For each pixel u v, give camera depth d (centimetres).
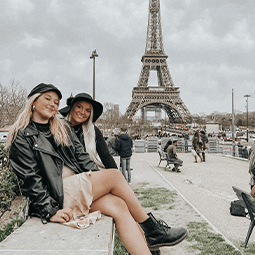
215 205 698
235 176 1147
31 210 218
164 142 2445
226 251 407
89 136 305
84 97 289
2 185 356
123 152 943
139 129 6862
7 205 400
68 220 200
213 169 1343
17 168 212
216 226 539
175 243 281
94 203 229
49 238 170
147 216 263
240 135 5544
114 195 243
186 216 580
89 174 230
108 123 6462
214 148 2269
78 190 221
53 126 242
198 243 439
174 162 1259
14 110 2491
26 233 179
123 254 403
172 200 717
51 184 215
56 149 239
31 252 148
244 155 1858
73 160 250
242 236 486
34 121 232
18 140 213
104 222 203
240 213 589
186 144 2353
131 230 214
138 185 928
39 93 227
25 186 212
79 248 154
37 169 216
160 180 1024
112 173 239
